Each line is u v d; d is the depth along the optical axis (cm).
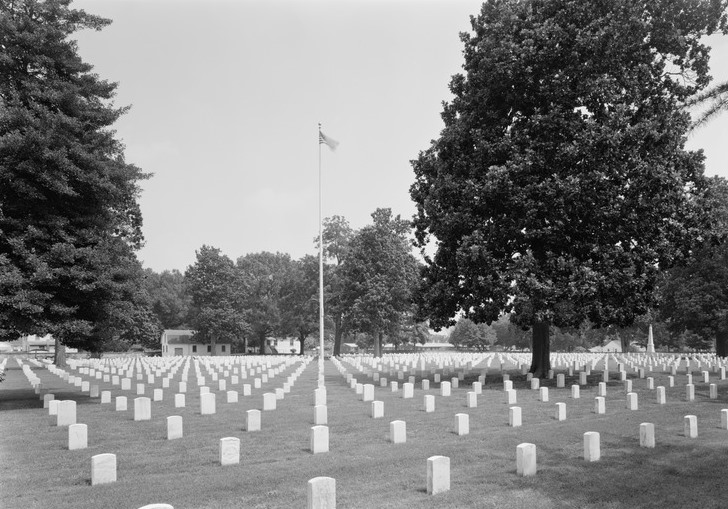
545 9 2880
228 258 9688
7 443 1453
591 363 3938
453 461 1230
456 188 2938
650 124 2675
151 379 3170
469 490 1003
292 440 1470
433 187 3103
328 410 2031
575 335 10144
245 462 1243
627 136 2653
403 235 7475
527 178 2712
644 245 2800
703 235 2867
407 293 6825
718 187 3934
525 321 2819
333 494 832
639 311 2845
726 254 4419
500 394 2500
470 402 2109
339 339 8106
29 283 2069
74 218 2308
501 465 1194
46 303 2142
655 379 3030
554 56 2733
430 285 3347
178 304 12019
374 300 6681
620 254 2702
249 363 4762
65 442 1462
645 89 2867
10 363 5997
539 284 2588
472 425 1691
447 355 6550
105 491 1015
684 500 943
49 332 2184
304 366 4425
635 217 2680
